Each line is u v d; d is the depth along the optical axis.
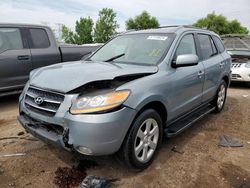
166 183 2.99
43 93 3.01
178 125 3.95
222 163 3.46
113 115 2.68
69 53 6.89
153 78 3.23
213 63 4.88
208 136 4.34
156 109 3.42
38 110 3.01
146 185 2.95
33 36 6.24
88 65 3.52
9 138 4.06
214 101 5.37
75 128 2.67
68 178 3.03
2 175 3.06
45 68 3.58
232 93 7.88
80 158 3.47
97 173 3.15
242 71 8.42
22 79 6.01
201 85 4.40
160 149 3.80
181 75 3.73
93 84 2.84
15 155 3.52
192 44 4.39
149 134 3.23
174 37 3.93
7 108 5.80
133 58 3.83
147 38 4.11
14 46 5.88
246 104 6.49
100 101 2.69
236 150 3.85
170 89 3.46
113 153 2.84
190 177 3.12
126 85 2.90
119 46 4.29
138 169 3.18
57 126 2.85
